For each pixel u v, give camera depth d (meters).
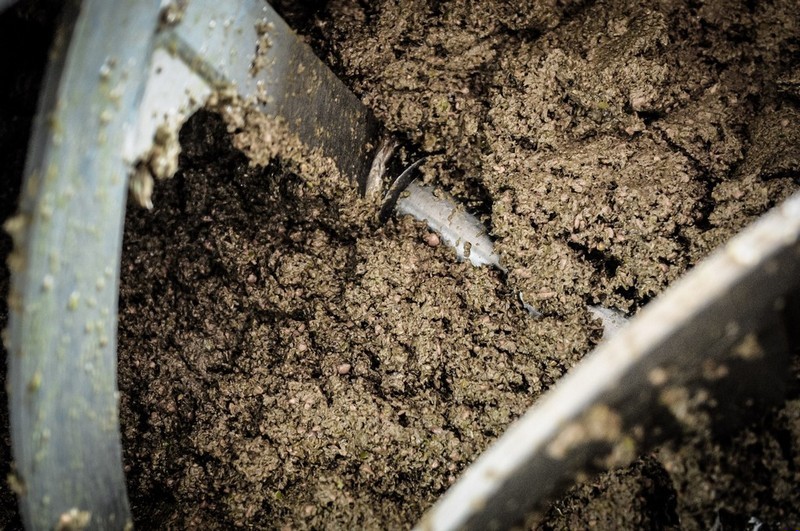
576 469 0.48
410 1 0.67
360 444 0.61
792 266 0.44
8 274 0.66
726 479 0.53
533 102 0.65
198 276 0.66
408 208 0.67
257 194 0.66
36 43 0.65
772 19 0.65
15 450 0.45
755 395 0.51
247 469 0.61
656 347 0.42
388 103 0.66
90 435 0.48
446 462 0.60
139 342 0.65
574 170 0.63
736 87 0.65
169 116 0.49
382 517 0.59
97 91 0.44
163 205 0.67
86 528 0.49
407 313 0.63
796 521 0.53
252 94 0.53
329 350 0.63
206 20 0.49
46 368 0.45
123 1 0.44
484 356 0.62
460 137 0.66
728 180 0.62
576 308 0.63
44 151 0.43
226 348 0.64
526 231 0.64
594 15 0.66
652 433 0.49
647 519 0.57
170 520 0.61
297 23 0.69
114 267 0.47
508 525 0.49
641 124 0.64
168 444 0.63
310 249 0.65
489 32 0.67
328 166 0.61
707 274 0.42
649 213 0.62
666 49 0.65
